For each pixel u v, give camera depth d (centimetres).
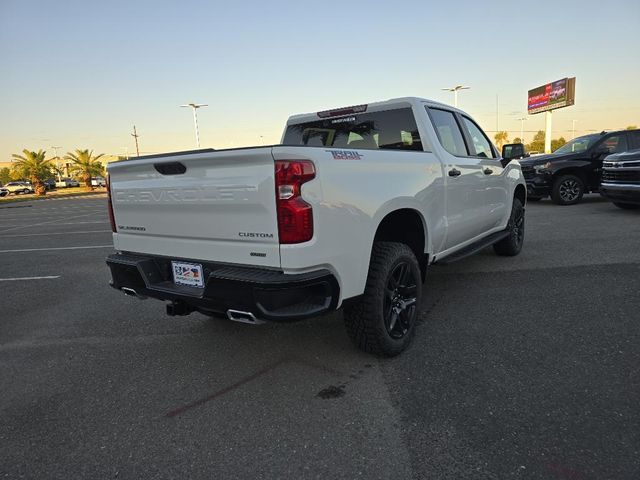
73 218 1794
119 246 370
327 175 277
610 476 213
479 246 500
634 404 269
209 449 251
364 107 455
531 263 605
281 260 268
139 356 379
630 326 380
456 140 487
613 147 1200
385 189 326
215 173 288
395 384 308
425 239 389
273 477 226
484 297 475
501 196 578
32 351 400
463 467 225
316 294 281
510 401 279
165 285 329
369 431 258
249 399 301
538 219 989
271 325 431
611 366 315
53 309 521
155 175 325
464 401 282
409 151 377
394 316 346
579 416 260
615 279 511
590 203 1238
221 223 292
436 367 328
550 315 414
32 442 265
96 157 5916
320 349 372
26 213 2303
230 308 279
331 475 225
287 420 274
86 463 244
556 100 4431
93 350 396
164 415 287
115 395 315
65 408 301
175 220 319
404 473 223
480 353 346
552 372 311
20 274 718
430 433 253
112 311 502
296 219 262
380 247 337
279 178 261
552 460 226
